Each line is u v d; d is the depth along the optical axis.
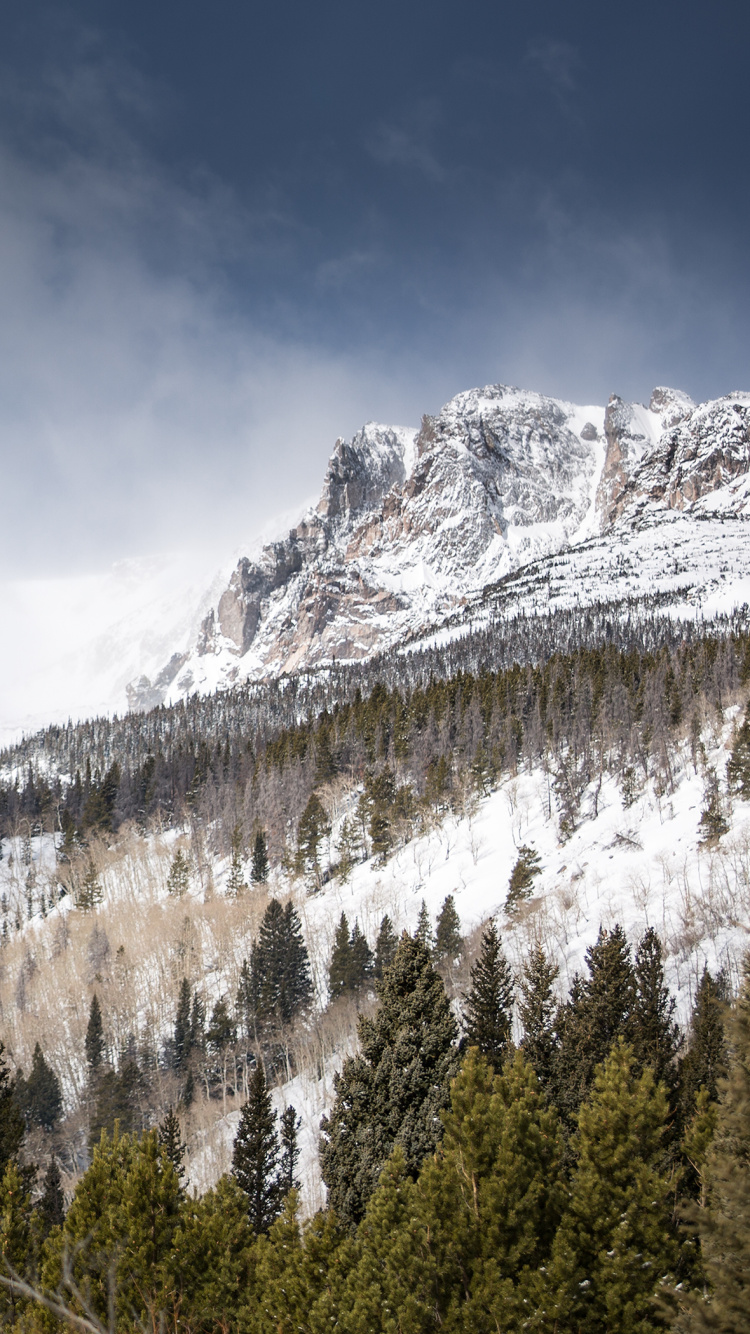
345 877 131.88
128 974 111.12
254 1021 94.19
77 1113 86.88
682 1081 40.88
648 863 94.19
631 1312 20.97
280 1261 23.27
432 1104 26.70
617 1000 45.38
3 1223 24.19
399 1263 21.31
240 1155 47.00
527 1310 21.08
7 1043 104.62
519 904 95.25
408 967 29.58
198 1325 21.88
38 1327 17.09
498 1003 51.38
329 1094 74.50
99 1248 21.16
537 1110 25.23
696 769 113.06
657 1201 22.70
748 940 68.06
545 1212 23.36
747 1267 18.38
